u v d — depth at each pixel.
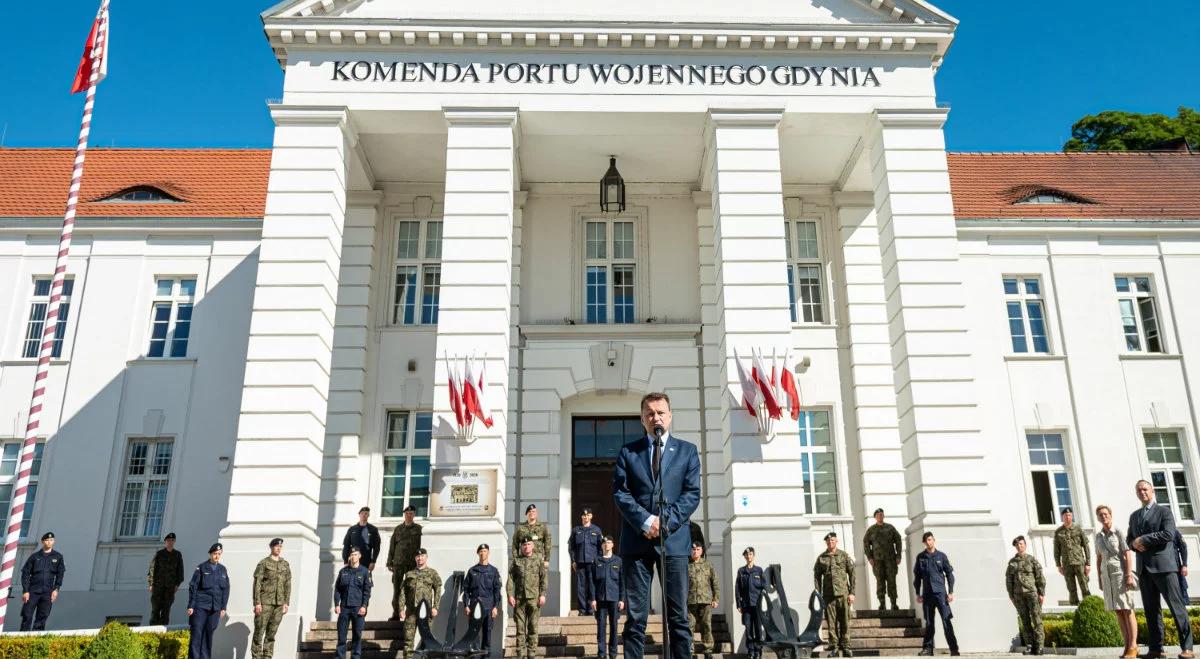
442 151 19.83
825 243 21.55
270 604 13.93
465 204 17.25
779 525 15.48
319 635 15.26
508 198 17.34
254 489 15.46
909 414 16.70
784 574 15.23
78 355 21.34
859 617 15.84
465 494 15.49
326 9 18.02
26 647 13.48
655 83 18.12
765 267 17.08
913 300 17.14
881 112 18.09
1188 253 22.52
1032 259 22.27
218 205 23.39
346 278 20.47
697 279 21.09
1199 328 21.95
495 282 16.78
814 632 13.72
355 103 17.75
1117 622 13.99
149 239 22.22
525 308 20.83
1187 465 21.12
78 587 19.78
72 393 21.11
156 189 23.84
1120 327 21.98
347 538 16.67
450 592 14.88
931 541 14.54
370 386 20.14
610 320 20.98
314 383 16.16
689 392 20.23
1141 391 21.42
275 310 16.52
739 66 18.31
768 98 18.11
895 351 17.47
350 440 19.48
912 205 17.67
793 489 15.77
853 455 20.02
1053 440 21.22
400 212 21.39
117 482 20.56
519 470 19.61
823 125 18.62
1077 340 21.70
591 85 18.06
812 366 20.58
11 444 20.98
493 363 16.30
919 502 16.17
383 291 20.86
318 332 16.42
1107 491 20.62
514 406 19.97
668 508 5.60
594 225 21.77
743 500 15.70
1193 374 21.59
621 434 20.61
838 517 19.47
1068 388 21.33
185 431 20.89
